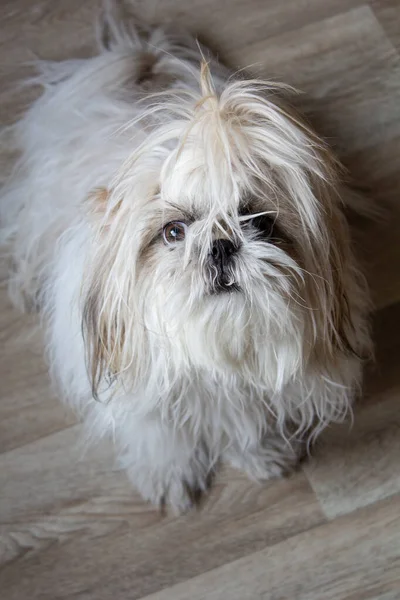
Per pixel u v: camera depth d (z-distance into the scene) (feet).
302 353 3.31
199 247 2.92
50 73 4.99
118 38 4.98
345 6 5.33
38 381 4.56
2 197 4.84
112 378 3.56
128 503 4.28
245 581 4.09
